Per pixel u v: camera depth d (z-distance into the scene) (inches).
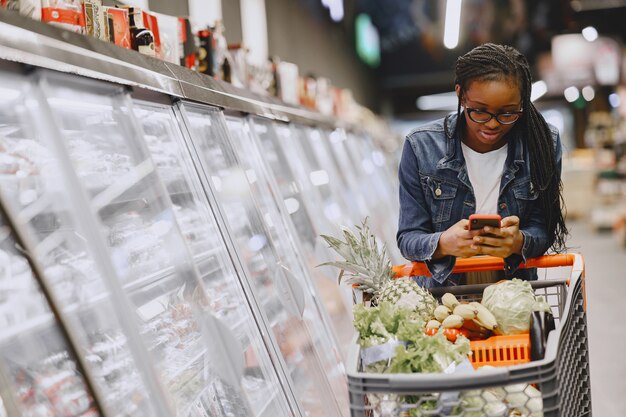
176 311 88.4
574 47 673.0
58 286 66.0
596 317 259.0
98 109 84.6
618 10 669.3
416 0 741.9
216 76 150.4
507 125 80.4
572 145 898.1
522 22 684.1
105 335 69.1
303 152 194.9
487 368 60.6
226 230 104.9
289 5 412.2
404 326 65.8
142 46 112.5
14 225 62.9
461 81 80.9
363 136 393.4
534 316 69.5
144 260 84.5
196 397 82.5
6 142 67.7
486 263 89.4
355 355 63.1
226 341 89.0
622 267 366.6
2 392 55.6
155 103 100.4
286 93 225.0
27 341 60.3
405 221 95.0
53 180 70.2
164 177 96.7
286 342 114.4
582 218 663.1
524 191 92.3
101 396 64.7
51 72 73.4
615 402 171.0
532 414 62.5
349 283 86.6
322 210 182.7
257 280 113.6
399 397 60.7
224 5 281.9
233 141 129.4
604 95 865.5
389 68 807.7
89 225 71.3
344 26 621.9
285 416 98.0
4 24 67.2
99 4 100.1
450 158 92.6
